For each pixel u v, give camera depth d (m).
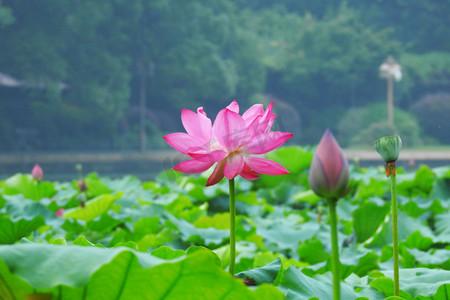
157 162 32.47
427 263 2.03
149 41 41.50
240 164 1.18
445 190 3.83
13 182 4.46
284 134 1.19
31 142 37.56
